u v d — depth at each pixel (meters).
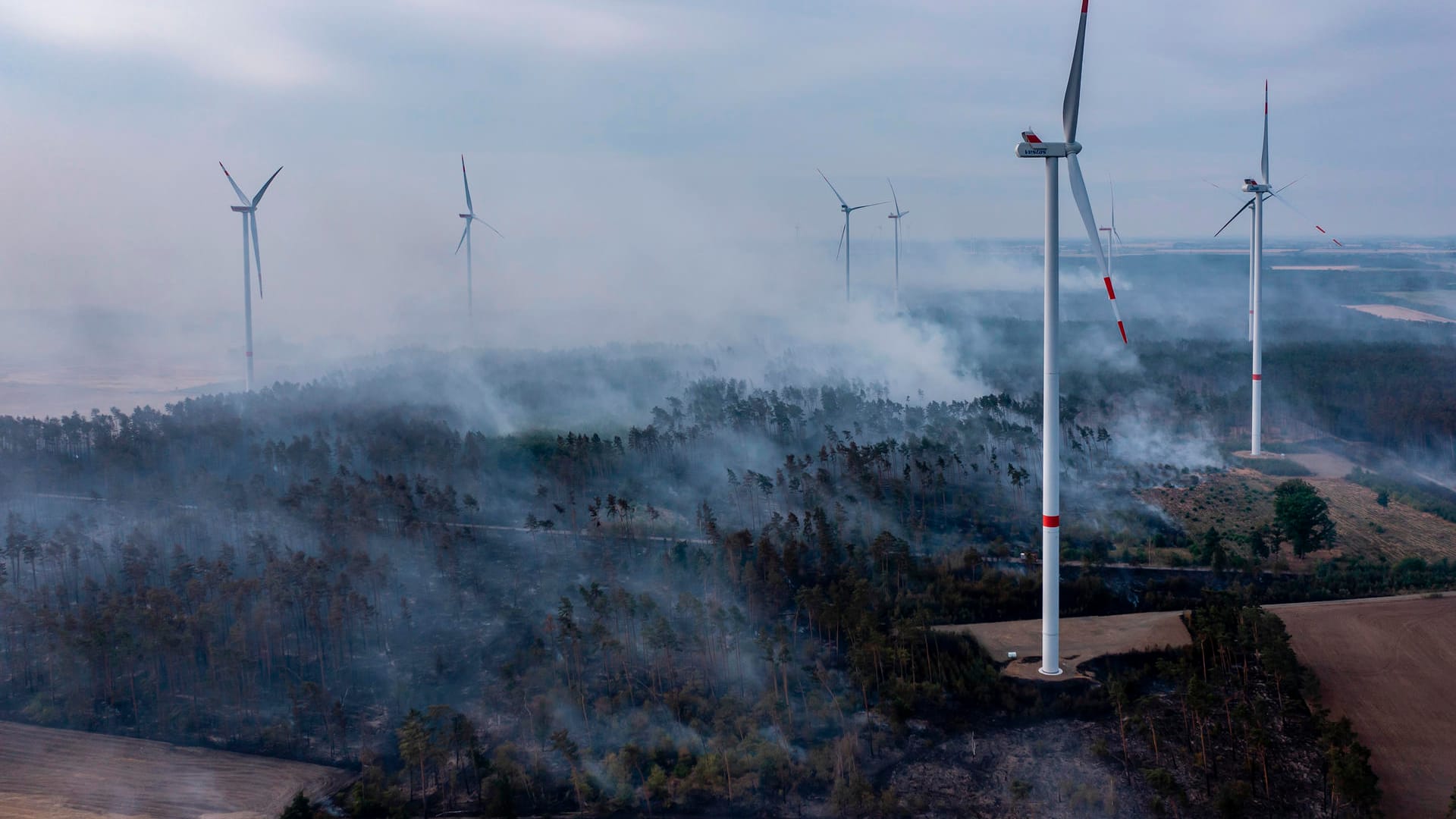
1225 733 86.00
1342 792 75.56
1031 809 79.12
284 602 102.88
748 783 82.12
